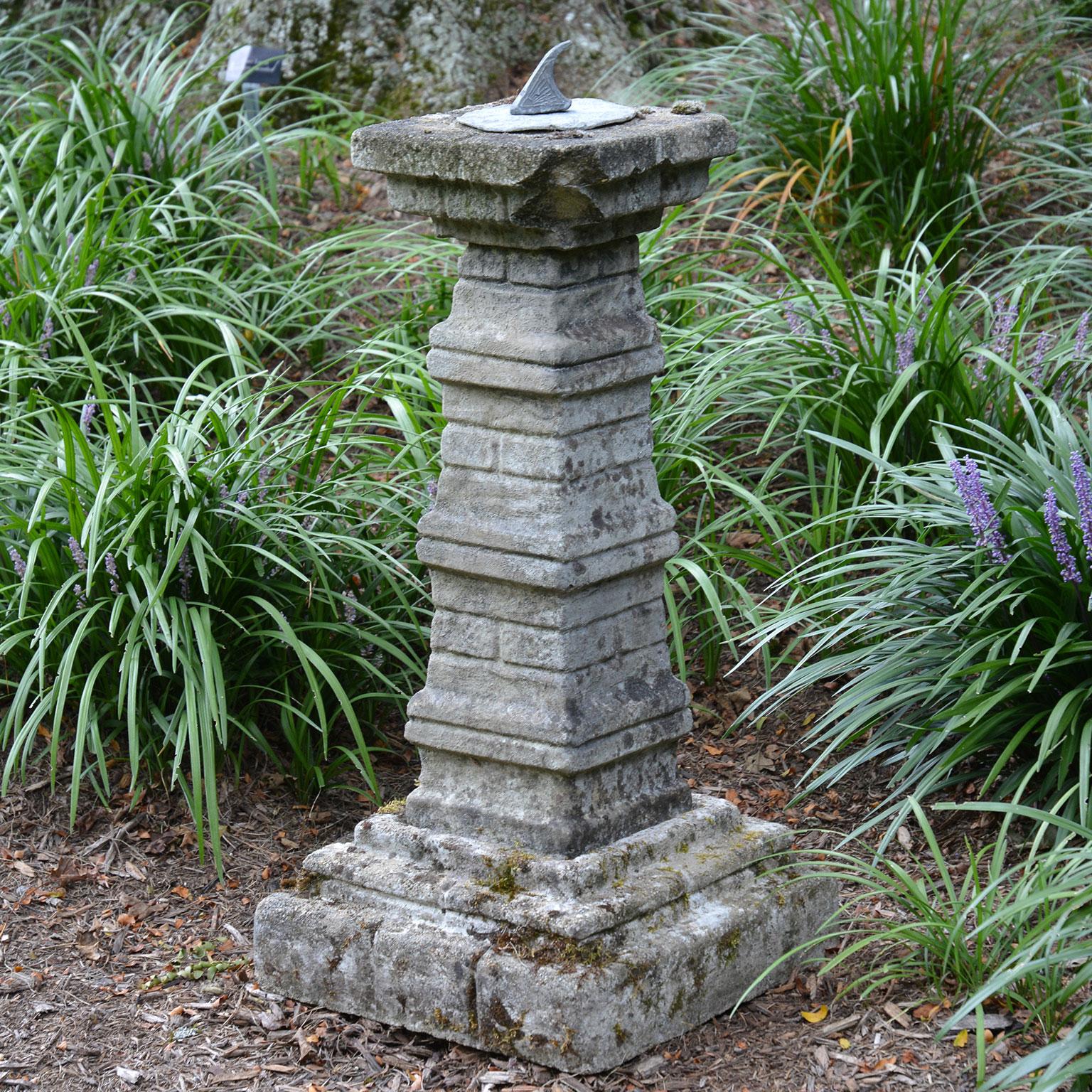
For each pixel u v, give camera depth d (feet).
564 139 13.89
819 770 19.62
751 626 21.62
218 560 19.07
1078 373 23.54
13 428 21.76
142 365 26.78
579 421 14.66
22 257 26.27
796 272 27.71
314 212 30.42
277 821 19.45
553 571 14.58
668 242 26.03
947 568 18.61
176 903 18.08
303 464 21.07
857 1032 14.93
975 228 28.68
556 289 14.37
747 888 15.90
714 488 23.70
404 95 32.65
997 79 32.12
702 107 15.19
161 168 29.07
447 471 15.23
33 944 17.39
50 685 20.45
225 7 34.76
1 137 30.17
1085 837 16.39
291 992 16.05
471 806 15.57
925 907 15.35
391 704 20.98
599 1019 14.32
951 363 21.88
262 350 27.48
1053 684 18.35
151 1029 15.92
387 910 15.61
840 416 21.98
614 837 15.39
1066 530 18.25
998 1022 14.66
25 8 38.04
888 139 28.50
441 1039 15.24
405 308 26.07
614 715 15.21
